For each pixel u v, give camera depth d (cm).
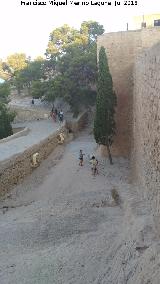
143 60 1889
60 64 4734
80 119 4431
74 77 4441
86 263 1381
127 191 2144
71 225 1794
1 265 1454
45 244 1633
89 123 4578
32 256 1505
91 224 1789
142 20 4050
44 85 4588
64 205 2138
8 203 2352
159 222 1344
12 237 1720
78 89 4431
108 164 2939
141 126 1986
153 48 1617
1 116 3750
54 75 5272
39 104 5191
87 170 2864
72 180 2708
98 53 3077
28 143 3094
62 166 3039
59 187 2623
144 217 1545
